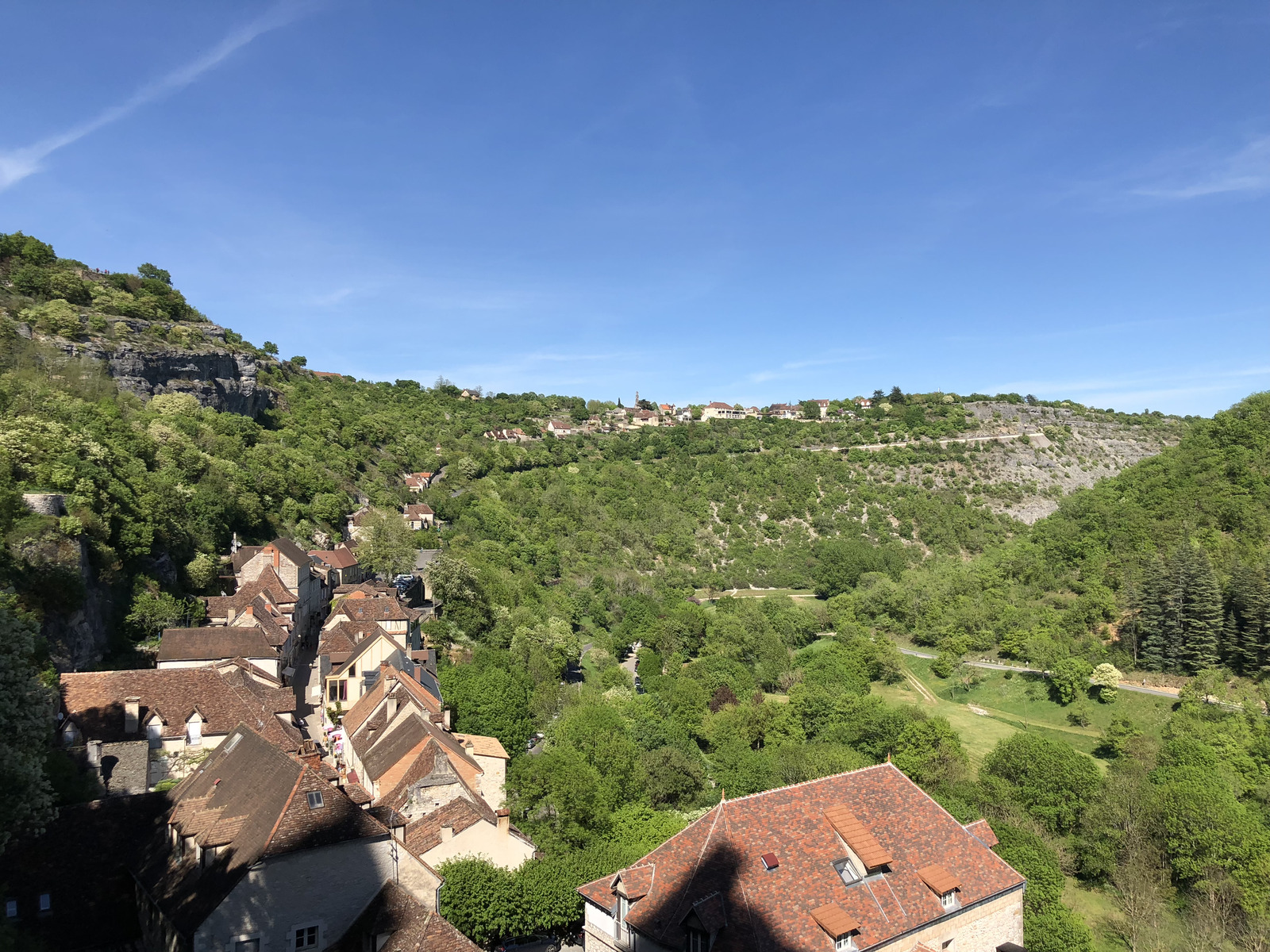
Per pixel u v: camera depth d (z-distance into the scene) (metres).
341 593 122.00
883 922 39.41
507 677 85.19
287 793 39.81
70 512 81.19
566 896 50.06
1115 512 165.38
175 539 104.50
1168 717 103.31
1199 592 117.12
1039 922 52.25
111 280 195.12
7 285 169.75
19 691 34.41
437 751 55.75
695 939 37.44
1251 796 78.50
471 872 48.88
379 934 38.03
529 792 63.25
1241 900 62.38
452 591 118.56
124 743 56.12
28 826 38.91
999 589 157.38
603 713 86.25
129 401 143.50
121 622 83.44
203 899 36.22
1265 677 108.94
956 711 119.75
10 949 34.06
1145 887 65.31
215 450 144.00
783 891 38.97
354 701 80.88
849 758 84.94
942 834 45.62
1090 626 134.75
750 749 95.50
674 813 72.06
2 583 64.94
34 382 114.50
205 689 63.66
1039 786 76.56
